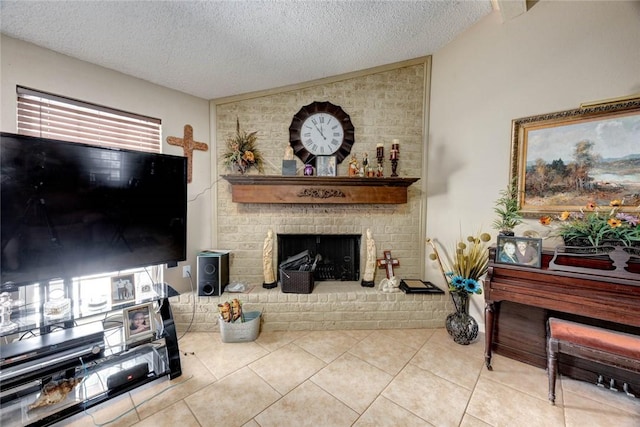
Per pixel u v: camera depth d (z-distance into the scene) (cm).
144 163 180
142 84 224
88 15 152
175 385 171
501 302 206
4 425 133
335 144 270
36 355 136
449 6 206
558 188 197
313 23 188
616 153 176
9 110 164
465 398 161
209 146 266
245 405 155
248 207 270
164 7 154
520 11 206
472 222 243
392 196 262
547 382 176
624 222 161
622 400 159
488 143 231
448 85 258
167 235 193
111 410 151
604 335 149
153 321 175
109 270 168
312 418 146
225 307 224
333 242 282
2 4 139
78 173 154
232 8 163
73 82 188
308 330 243
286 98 268
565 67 193
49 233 146
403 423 143
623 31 173
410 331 243
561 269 166
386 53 248
